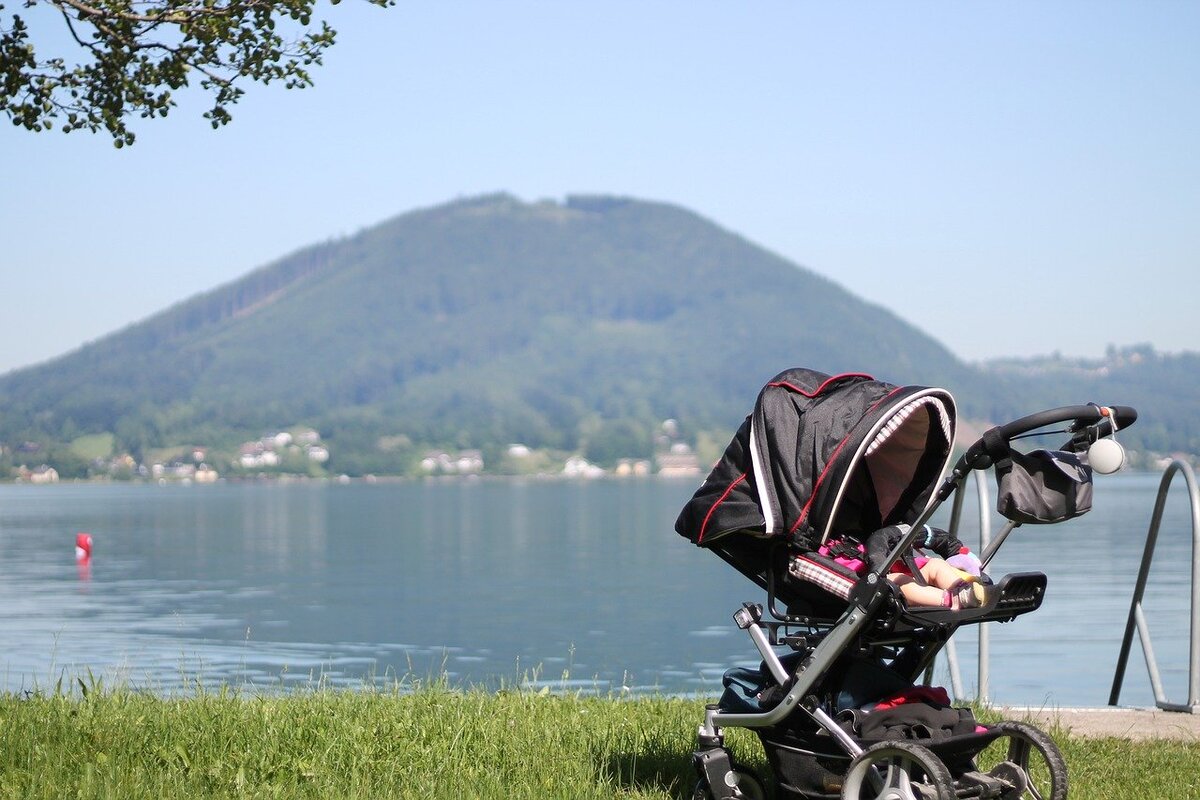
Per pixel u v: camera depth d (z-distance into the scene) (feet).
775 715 16.88
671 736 23.03
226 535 231.71
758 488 16.89
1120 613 93.61
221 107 28.45
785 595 17.65
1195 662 28.17
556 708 25.86
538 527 265.75
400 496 550.36
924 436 17.57
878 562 16.70
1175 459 28.94
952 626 16.60
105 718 22.30
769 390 17.46
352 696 26.53
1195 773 20.85
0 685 51.96
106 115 27.96
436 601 112.88
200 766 19.54
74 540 209.97
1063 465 15.92
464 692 29.07
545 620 97.40
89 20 27.20
